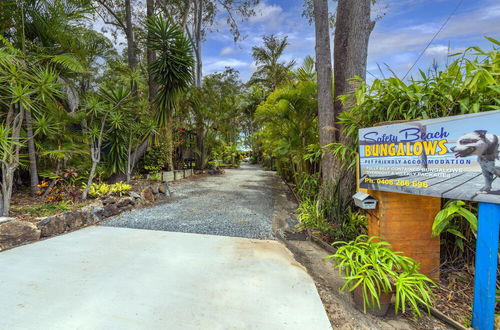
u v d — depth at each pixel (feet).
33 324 4.37
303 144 16.12
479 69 4.75
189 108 32.07
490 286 4.20
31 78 10.23
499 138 3.91
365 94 7.38
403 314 5.00
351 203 10.16
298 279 6.14
